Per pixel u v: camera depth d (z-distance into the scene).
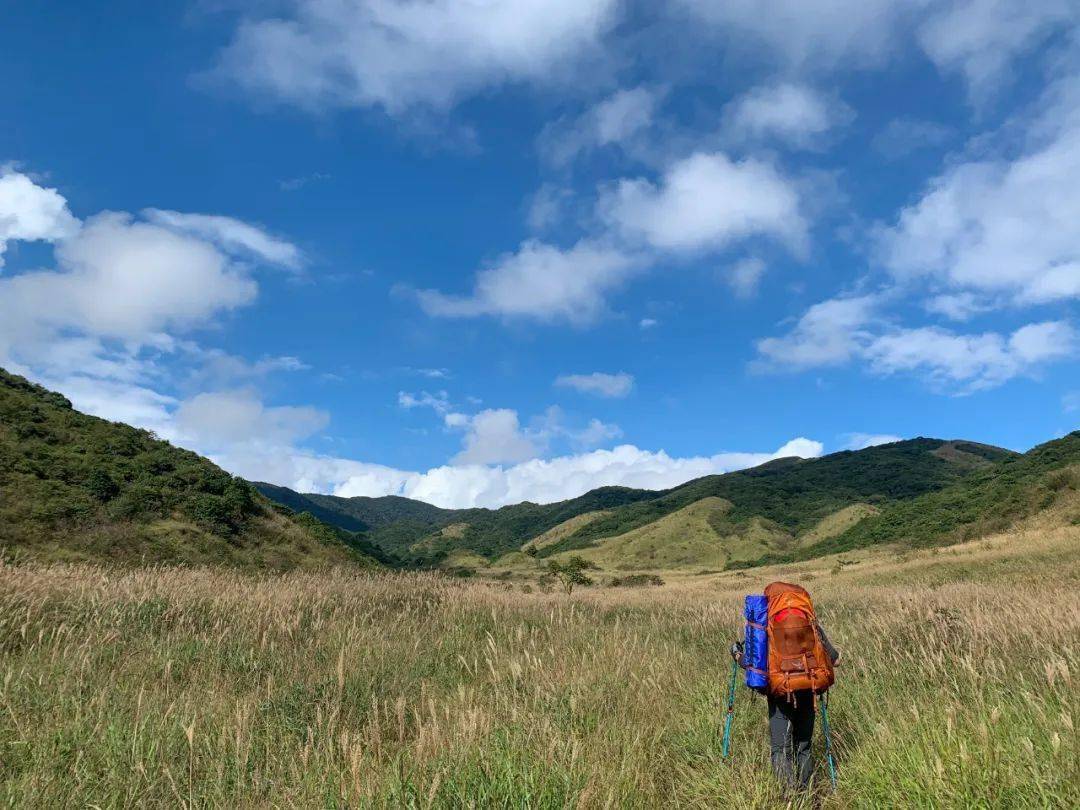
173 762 4.27
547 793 3.60
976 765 3.60
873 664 6.78
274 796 3.79
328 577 14.17
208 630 8.48
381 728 5.33
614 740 4.71
